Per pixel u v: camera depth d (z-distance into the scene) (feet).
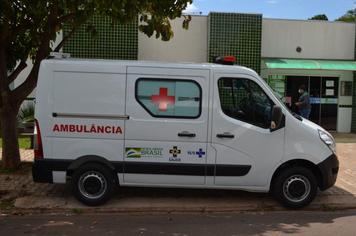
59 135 24.80
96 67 24.76
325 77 63.21
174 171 24.93
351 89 63.82
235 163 25.05
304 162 25.54
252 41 57.88
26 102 56.59
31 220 23.30
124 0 25.40
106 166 24.98
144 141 24.88
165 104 24.89
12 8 29.01
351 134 61.72
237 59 57.88
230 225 22.56
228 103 25.07
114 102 24.80
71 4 25.89
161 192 28.12
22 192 27.84
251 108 25.22
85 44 54.70
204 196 27.50
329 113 63.82
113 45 55.21
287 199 25.43
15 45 34.96
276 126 25.02
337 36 62.64
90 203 25.03
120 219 23.57
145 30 31.50
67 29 52.19
